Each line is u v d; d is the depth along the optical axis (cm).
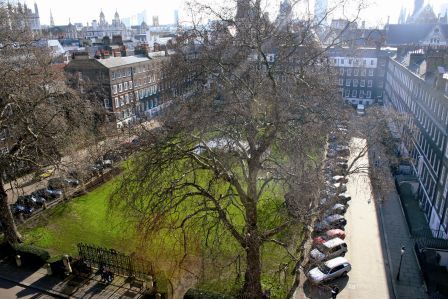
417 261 3250
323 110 2616
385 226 3856
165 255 2817
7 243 3219
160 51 9000
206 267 2697
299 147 2334
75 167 3912
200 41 2434
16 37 3466
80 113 3991
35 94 3438
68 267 2931
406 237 3647
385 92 8706
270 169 2412
